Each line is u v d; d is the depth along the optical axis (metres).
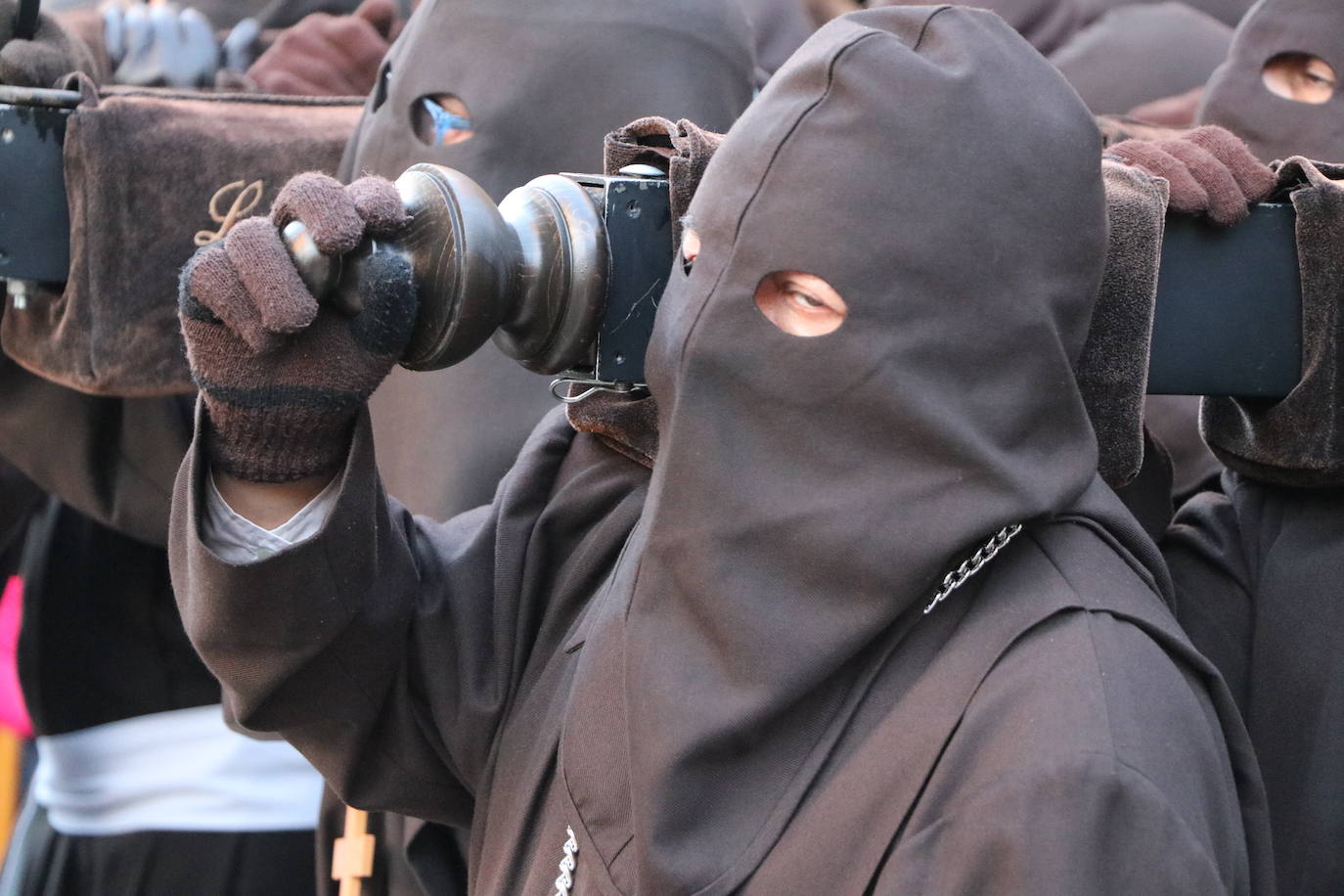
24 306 6.52
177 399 7.35
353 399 4.21
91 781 8.10
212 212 6.61
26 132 6.34
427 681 5.05
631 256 4.61
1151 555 4.25
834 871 3.74
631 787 4.06
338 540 4.43
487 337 4.38
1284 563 5.06
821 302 3.96
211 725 8.09
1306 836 4.86
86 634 8.05
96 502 7.46
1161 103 9.05
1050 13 9.38
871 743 3.87
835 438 3.89
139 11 8.66
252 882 8.05
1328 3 6.28
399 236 4.20
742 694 3.91
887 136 3.85
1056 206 3.93
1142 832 3.47
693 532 4.01
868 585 3.84
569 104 6.06
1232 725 4.05
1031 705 3.67
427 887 6.30
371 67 9.30
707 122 6.21
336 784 5.28
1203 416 5.31
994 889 3.53
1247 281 4.86
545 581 5.14
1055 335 3.92
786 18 9.41
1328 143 6.29
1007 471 3.79
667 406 4.18
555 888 4.36
